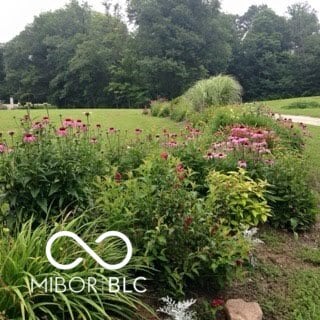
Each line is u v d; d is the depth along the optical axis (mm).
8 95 48406
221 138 6168
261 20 48438
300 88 44125
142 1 38406
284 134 7895
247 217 3541
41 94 44844
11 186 3047
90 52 40125
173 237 2650
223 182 3650
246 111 9492
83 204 3205
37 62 46094
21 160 3119
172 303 2395
